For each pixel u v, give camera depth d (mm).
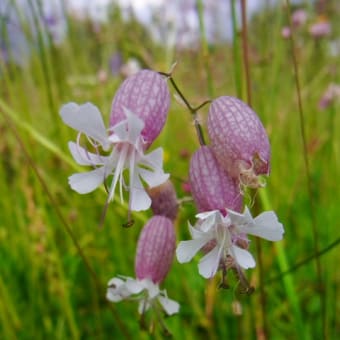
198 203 74
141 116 69
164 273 85
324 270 155
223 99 75
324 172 193
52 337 146
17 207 169
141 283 83
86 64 237
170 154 202
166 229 86
